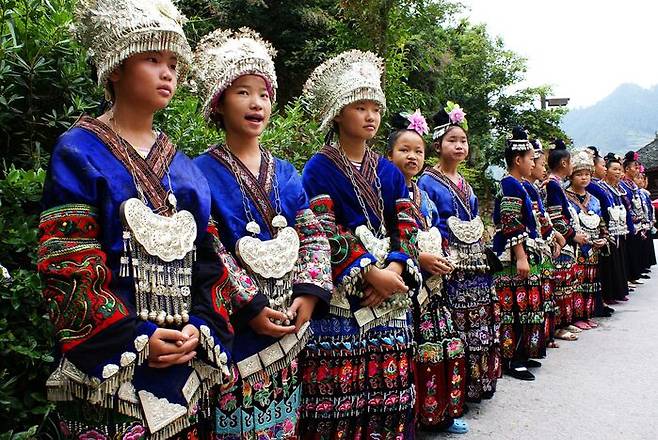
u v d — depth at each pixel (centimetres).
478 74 1357
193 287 171
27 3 234
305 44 814
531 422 329
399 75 618
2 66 214
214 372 171
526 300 425
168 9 172
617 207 687
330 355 234
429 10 648
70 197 150
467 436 309
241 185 200
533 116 1428
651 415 336
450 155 337
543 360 458
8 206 203
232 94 203
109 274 150
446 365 307
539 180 537
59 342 148
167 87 169
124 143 164
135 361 150
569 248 539
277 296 196
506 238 407
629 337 528
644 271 942
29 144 230
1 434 183
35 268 203
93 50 169
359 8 598
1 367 189
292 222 208
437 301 309
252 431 193
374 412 238
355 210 240
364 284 236
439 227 321
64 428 158
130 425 153
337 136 258
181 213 167
